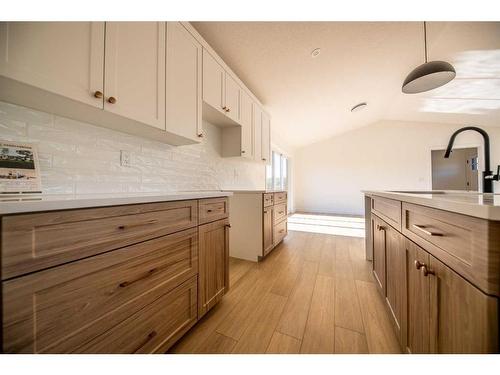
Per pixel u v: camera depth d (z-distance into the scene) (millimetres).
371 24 1858
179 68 1403
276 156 5297
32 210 555
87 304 687
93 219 705
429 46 2189
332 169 6137
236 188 2902
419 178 5250
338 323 1296
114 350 766
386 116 5328
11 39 705
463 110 3955
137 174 1444
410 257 950
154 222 940
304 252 2719
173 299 1043
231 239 2545
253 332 1215
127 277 819
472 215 515
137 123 1166
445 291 665
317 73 2572
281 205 3082
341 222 4773
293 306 1484
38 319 575
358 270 2127
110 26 986
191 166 2006
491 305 475
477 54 2328
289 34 1858
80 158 1131
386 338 1160
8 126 889
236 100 2254
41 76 764
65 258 632
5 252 519
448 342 646
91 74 911
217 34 1786
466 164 4992
